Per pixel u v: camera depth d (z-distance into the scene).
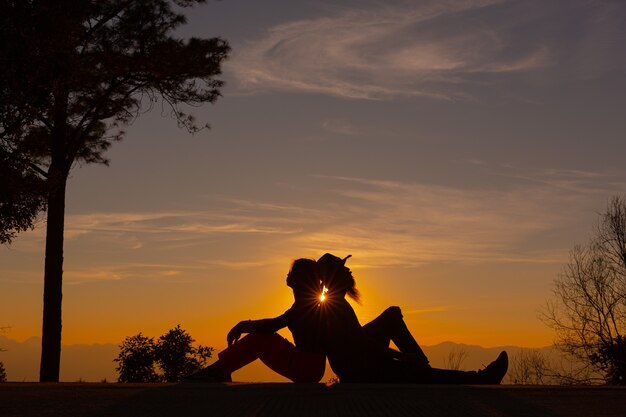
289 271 6.57
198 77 21.16
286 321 6.43
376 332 6.52
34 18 15.89
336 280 6.46
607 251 22.67
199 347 19.39
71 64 16.75
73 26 16.62
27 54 15.77
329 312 6.39
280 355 6.46
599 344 21.75
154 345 19.09
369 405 4.69
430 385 5.89
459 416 4.21
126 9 20.56
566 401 5.00
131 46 20.22
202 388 5.70
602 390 5.79
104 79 20.62
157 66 20.52
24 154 18.92
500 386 6.00
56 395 5.31
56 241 21.31
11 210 18.08
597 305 22.00
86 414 4.31
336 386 5.77
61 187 21.23
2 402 4.89
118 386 6.17
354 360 6.32
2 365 20.31
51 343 21.11
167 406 4.68
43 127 20.75
